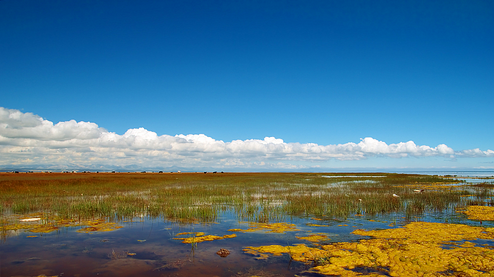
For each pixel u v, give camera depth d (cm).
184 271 882
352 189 3322
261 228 1447
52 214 1798
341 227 1462
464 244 1128
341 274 852
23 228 1449
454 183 4503
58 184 3694
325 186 3788
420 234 1284
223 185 4003
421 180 5191
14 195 2766
